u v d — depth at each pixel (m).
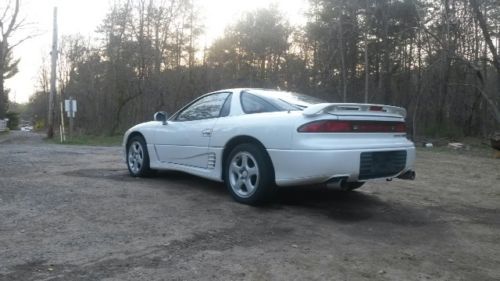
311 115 4.60
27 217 4.40
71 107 21.72
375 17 27.41
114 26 27.25
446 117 29.14
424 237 4.17
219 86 27.36
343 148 4.52
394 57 29.52
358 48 29.06
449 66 25.52
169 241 3.78
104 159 9.86
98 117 27.92
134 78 26.28
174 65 28.45
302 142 4.55
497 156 13.66
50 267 3.18
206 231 4.08
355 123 4.74
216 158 5.52
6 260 3.29
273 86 30.67
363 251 3.70
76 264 3.24
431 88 28.22
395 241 4.01
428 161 11.88
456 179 8.16
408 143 5.30
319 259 3.47
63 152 12.02
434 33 23.53
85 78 31.62
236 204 5.14
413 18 26.39
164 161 6.48
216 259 3.40
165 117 6.55
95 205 4.91
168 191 5.81
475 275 3.29
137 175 6.91
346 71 29.23
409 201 5.75
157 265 3.25
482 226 4.62
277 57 35.78
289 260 3.43
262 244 3.78
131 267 3.21
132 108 27.12
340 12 26.38
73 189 5.78
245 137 5.15
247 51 36.91
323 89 29.72
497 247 3.94
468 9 21.00
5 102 54.12
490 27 22.48
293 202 5.38
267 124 4.89
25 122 82.31
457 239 4.14
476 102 28.19
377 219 4.75
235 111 5.50
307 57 32.12
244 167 5.14
